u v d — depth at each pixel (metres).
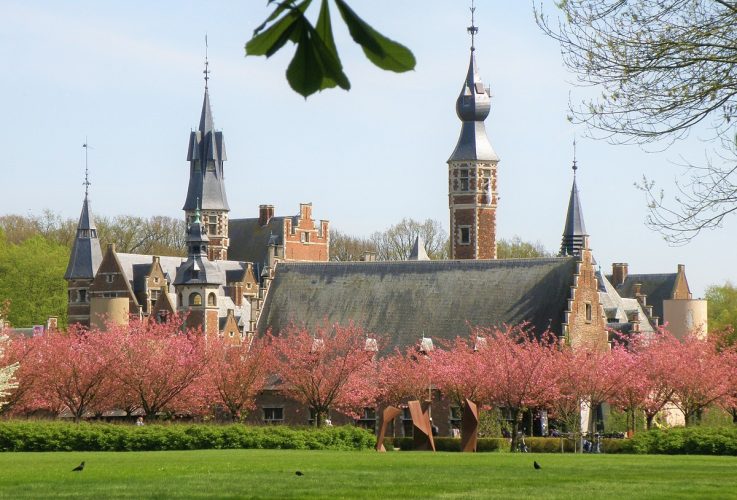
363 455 58.34
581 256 99.88
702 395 88.06
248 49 8.38
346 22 8.26
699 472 40.34
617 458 54.84
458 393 87.50
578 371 86.12
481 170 154.25
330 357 94.94
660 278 174.38
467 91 155.00
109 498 29.14
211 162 172.00
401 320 102.56
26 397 88.88
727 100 31.61
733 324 134.12
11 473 41.72
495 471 40.84
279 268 109.25
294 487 32.72
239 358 93.62
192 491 31.30
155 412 90.25
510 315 99.88
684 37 31.66
